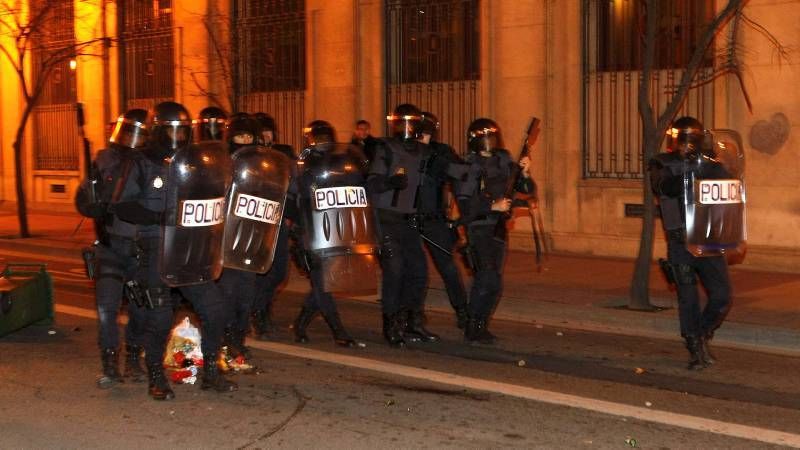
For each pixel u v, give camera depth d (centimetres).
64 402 700
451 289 961
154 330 693
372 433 630
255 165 727
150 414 670
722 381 799
